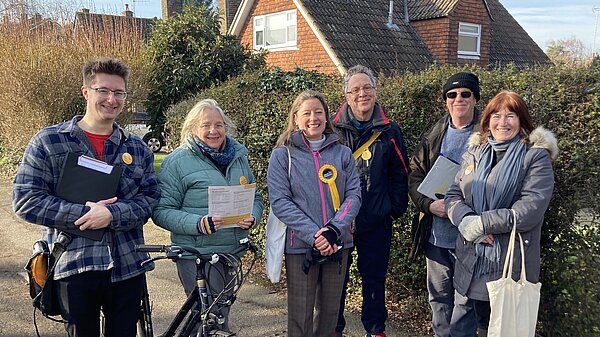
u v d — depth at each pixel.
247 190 3.24
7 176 11.49
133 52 12.12
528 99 3.46
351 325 4.33
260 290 5.18
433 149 3.55
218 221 3.11
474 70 4.06
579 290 3.28
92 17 12.62
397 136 3.76
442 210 3.38
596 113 3.20
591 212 3.25
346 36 14.32
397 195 3.74
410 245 4.26
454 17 15.50
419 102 4.11
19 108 11.28
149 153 3.09
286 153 3.41
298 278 3.39
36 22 12.68
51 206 2.62
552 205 3.36
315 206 3.32
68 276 2.71
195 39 12.56
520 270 2.90
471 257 3.08
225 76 12.52
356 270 4.73
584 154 3.21
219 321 2.83
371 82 3.67
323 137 3.49
